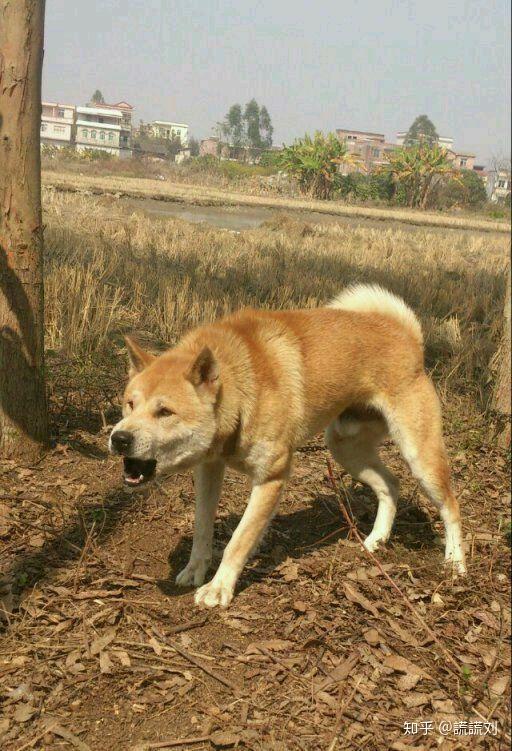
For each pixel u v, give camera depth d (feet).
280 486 13.83
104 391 21.93
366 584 14.29
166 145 468.34
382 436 16.15
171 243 50.31
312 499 18.11
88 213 66.03
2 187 16.81
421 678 11.81
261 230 76.95
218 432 12.78
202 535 14.05
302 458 20.47
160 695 10.94
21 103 16.47
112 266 37.04
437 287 44.37
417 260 59.57
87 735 10.12
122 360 25.27
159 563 14.66
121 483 17.62
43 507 16.01
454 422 23.08
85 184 128.16
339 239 74.08
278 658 11.87
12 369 17.56
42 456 18.40
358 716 10.85
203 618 12.86
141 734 10.21
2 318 17.35
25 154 16.79
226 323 14.38
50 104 407.44
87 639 11.96
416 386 15.31
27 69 16.37
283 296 35.99
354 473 16.33
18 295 17.25
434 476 15.23
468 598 14.29
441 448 15.40
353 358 14.58
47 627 12.21
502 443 22.31
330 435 16.21
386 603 13.73
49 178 134.00
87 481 17.60
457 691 11.57
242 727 10.41
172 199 124.26
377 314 15.89
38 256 17.51
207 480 13.93
